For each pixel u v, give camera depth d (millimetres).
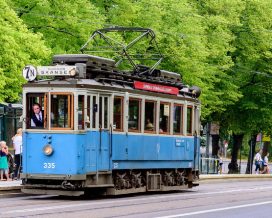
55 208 25344
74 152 29188
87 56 30406
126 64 50188
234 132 73438
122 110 31750
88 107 29625
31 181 30172
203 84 59188
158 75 35250
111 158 31062
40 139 29688
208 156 73188
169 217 23469
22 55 43812
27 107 29984
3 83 41938
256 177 63875
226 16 65312
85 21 48938
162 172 35719
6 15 44219
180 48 56031
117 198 31672
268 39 69062
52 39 48531
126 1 52500
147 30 34125
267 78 71812
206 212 26125
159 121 34656
